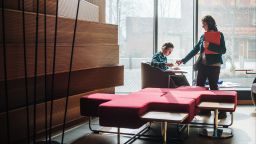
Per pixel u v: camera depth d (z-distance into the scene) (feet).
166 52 22.82
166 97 15.80
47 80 16.34
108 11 26.86
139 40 29.37
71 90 18.28
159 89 19.39
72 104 18.42
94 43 19.99
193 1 27.71
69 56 17.02
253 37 29.25
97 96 17.21
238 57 29.09
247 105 26.02
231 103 17.03
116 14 28.32
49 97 16.48
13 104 14.29
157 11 27.73
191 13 28.19
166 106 14.25
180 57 28.76
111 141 15.87
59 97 17.26
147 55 28.73
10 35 13.34
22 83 14.74
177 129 17.67
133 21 29.53
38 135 15.99
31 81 15.30
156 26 27.89
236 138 16.35
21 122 14.64
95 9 22.31
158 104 14.38
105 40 21.42
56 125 17.06
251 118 21.12
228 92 18.10
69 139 16.16
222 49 20.24
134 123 13.10
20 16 13.78
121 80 23.35
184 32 28.45
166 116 13.02
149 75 22.12
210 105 16.30
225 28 28.99
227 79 28.71
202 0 27.78
